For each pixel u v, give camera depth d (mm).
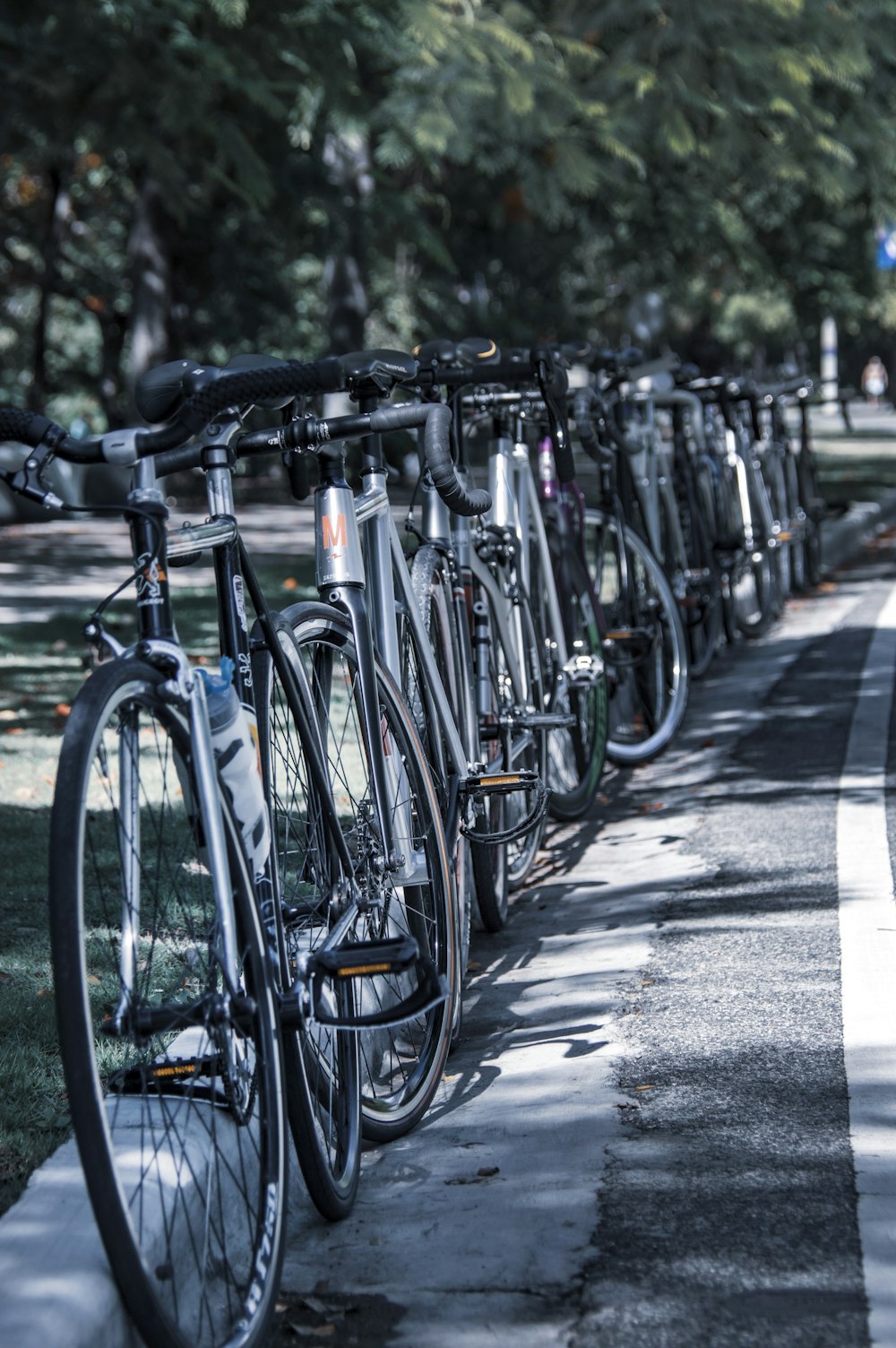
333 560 3625
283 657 3168
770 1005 4125
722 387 10328
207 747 2689
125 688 2502
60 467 21953
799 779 6844
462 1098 3693
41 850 5645
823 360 58500
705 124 12312
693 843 5930
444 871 3920
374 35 10633
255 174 11227
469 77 10758
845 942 4613
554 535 6328
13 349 39156
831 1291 2689
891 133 12992
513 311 29422
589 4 11578
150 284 23703
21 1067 3586
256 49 10875
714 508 10016
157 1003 2688
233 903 2748
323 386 2705
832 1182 3088
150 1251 2404
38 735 7852
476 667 4922
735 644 10656
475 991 4465
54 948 2324
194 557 2889
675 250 22094
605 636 6715
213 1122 2703
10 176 30406
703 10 11234
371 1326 2672
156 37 10258
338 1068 3244
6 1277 2371
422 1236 2990
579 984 4434
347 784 3564
